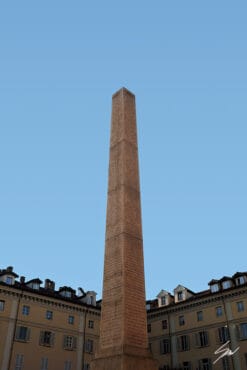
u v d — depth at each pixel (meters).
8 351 44.06
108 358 18.42
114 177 23.73
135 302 19.88
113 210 22.56
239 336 44.50
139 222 22.56
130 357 18.00
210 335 47.62
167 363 50.94
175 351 50.69
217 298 48.47
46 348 47.56
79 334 51.62
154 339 54.03
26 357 45.28
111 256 21.19
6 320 45.38
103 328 19.70
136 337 19.00
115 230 21.73
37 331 47.62
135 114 26.92
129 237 21.38
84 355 50.88
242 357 43.25
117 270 20.44
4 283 46.62
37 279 52.19
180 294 54.75
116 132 25.56
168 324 53.12
